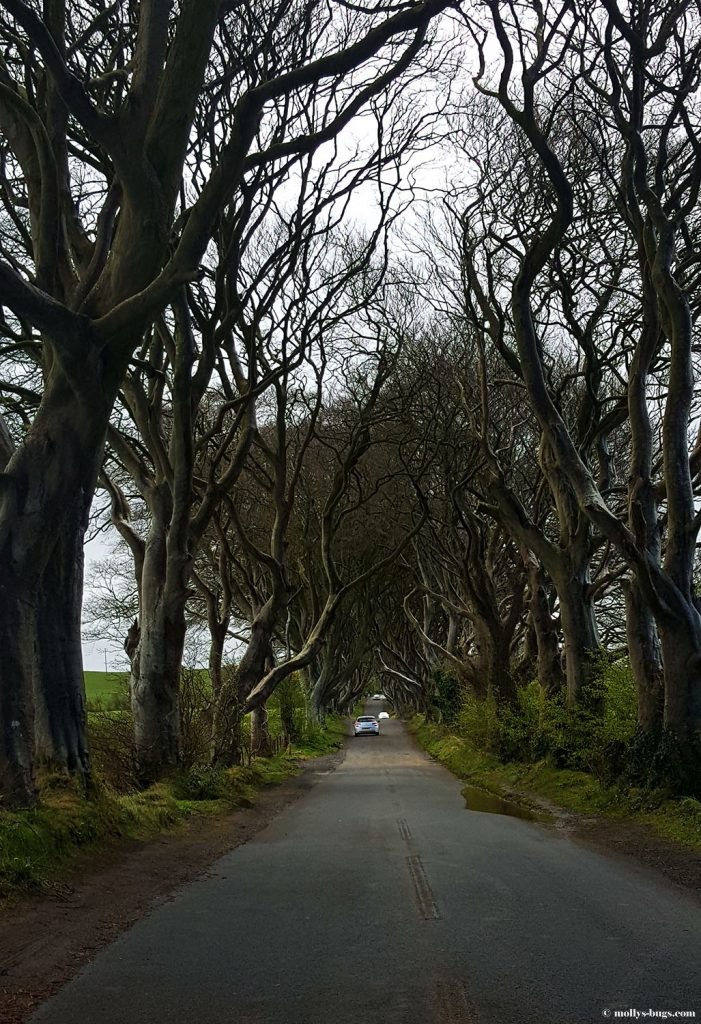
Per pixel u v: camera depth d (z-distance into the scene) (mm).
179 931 7820
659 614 16031
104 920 8258
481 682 33969
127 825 13078
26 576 11016
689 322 15914
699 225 19406
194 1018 5500
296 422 32531
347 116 12766
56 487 11234
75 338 10766
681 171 16859
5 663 10750
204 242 10875
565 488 22141
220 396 26719
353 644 54656
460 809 18531
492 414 28062
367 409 25516
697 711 15906
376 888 9781
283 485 23594
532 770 23391
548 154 15164
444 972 6422
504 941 7305
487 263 21234
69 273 13562
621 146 19078
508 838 13883
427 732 52625
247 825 15969
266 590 34094
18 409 16562
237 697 22750
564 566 22078
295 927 7938
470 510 29453
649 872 10656
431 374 27312
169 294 10914
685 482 16156
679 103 15258
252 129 10758
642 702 17141
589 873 10594
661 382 22391
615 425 21188
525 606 32594
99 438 11625
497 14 14406
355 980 6273
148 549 18719
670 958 6723
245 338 19781
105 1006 5754
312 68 10852
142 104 11047
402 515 36688
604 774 18422
